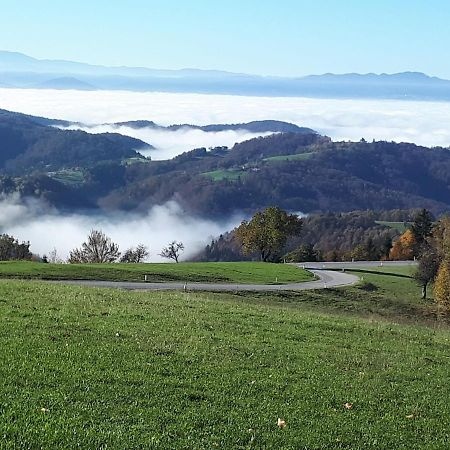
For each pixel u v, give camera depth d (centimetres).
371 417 1577
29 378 1520
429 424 1573
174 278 6788
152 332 2194
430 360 2350
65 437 1213
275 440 1345
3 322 2062
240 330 2459
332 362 2091
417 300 7375
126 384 1577
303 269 8806
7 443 1150
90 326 2162
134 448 1216
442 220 11050
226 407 1506
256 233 10731
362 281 8188
